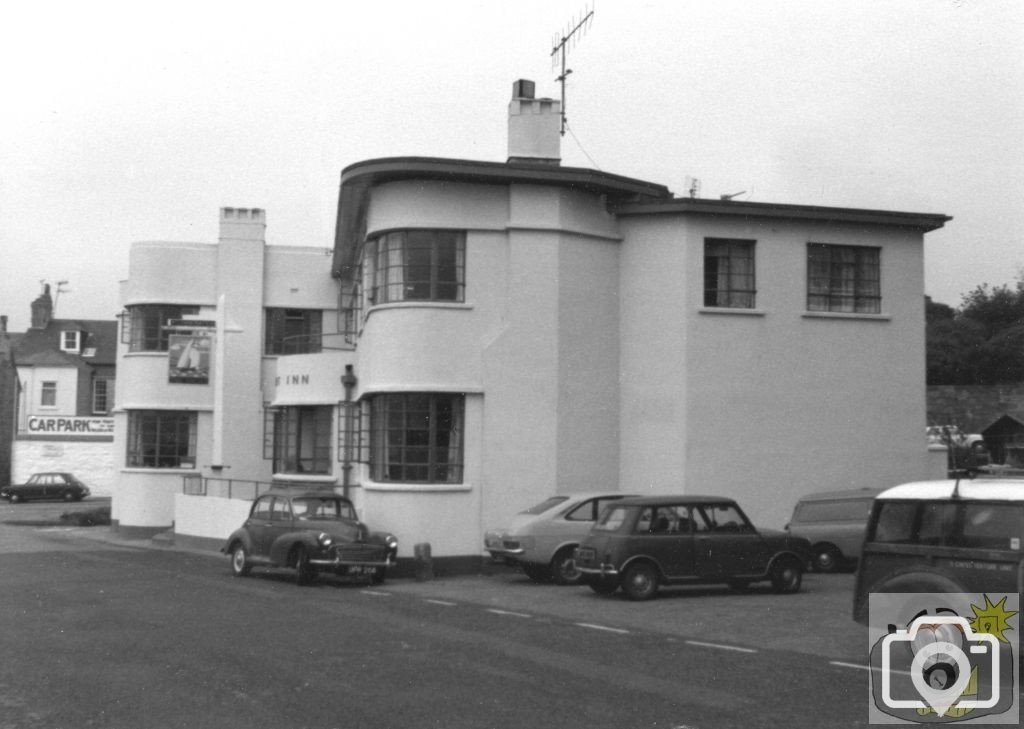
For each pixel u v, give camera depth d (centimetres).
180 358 3356
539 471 2300
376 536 2095
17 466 6050
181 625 1420
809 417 2469
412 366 2272
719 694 984
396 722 869
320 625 1424
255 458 3422
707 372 2402
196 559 2628
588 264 2384
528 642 1285
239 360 3434
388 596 1819
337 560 2000
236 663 1130
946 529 1116
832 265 2544
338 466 2741
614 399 2405
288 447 2916
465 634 1347
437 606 1664
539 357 2316
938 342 5391
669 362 2394
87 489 5875
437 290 2300
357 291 2914
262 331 3469
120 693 982
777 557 1823
